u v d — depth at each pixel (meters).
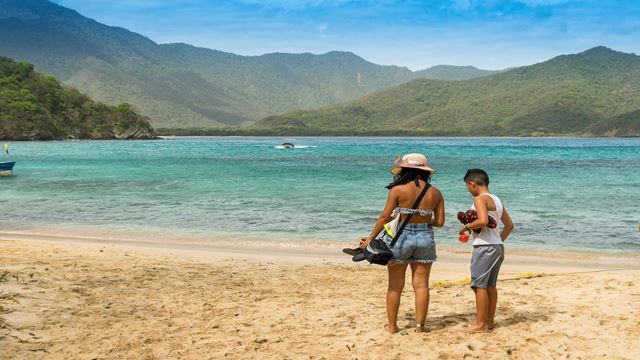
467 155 78.69
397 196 5.34
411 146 132.75
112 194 24.36
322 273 9.77
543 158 68.19
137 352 5.42
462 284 8.64
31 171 40.97
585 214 18.08
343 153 84.81
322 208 19.56
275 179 32.72
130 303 7.25
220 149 104.62
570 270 10.28
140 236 14.34
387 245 5.39
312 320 6.45
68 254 11.12
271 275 9.52
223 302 7.39
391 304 5.73
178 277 9.12
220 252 12.13
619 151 96.12
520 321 6.20
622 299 7.09
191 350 5.46
